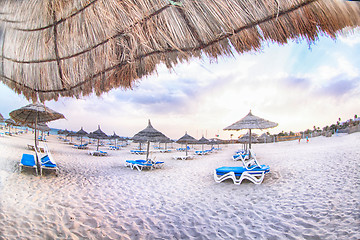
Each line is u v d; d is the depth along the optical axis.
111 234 3.15
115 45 1.01
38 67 1.18
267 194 4.98
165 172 8.76
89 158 12.77
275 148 21.12
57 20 1.02
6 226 3.07
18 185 5.22
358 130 22.88
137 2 0.83
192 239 3.09
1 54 1.18
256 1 0.74
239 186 5.88
